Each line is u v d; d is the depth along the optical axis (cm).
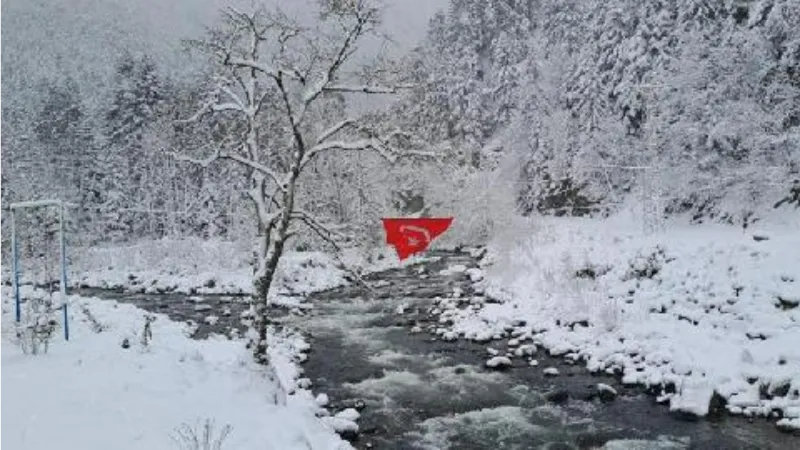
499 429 1466
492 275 3133
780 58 2970
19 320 1684
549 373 1797
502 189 4581
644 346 1842
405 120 1579
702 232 2920
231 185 3684
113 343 1627
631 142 4122
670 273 2314
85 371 1282
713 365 1639
